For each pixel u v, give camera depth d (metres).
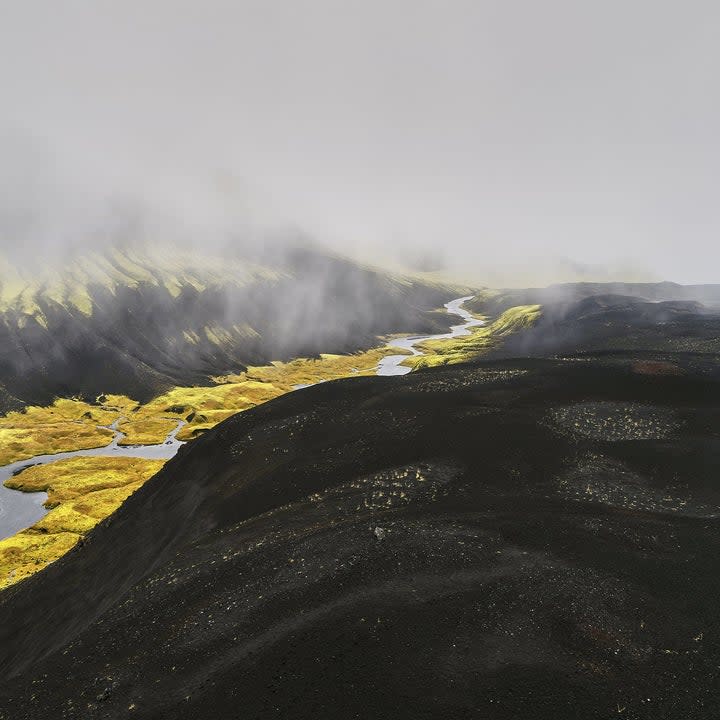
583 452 44.28
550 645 22.69
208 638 25.91
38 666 27.84
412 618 24.67
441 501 37.59
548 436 47.41
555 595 25.70
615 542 29.91
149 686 23.62
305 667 22.52
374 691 20.83
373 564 29.41
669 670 21.03
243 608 27.72
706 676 20.59
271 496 44.84
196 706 21.58
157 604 30.66
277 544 34.06
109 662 26.27
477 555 29.33
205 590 30.52
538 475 40.97
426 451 46.97
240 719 20.44
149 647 26.59
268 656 23.55
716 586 25.84
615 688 20.28
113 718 22.05
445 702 20.00
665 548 29.34
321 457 49.69
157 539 47.72
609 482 39.16
